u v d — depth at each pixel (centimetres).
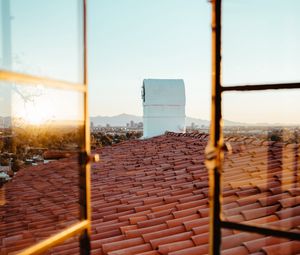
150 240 319
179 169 584
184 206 395
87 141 183
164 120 1028
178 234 322
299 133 552
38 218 457
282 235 138
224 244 273
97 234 359
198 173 528
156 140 933
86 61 183
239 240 277
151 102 1021
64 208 492
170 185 497
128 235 342
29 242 363
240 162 515
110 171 677
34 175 774
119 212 425
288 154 521
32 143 480
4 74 134
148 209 416
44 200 556
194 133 870
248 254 254
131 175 611
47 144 480
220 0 157
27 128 429
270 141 602
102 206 459
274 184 391
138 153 820
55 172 766
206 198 408
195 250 284
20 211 505
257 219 305
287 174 425
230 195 380
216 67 158
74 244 342
